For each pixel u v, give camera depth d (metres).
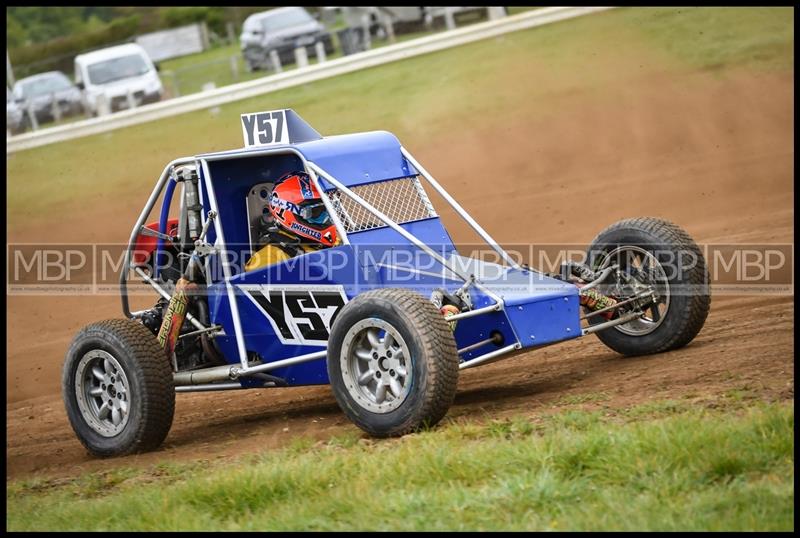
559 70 44.69
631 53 45.38
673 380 12.16
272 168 14.23
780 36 43.97
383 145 13.92
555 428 10.49
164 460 12.24
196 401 16.38
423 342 10.97
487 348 12.20
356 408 11.52
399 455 9.91
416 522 8.45
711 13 47.62
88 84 50.09
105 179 41.31
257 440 12.66
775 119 36.56
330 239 13.20
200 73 55.84
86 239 36.06
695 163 33.03
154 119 46.69
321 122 43.16
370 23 54.09
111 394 13.25
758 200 27.33
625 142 36.78
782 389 10.98
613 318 14.02
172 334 13.50
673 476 8.73
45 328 25.08
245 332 13.55
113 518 9.58
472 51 48.81
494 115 41.19
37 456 13.91
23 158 45.03
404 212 13.57
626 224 13.95
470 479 9.29
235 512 9.34
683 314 13.54
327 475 9.70
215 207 13.54
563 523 8.12
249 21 55.44
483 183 35.00
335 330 11.65
